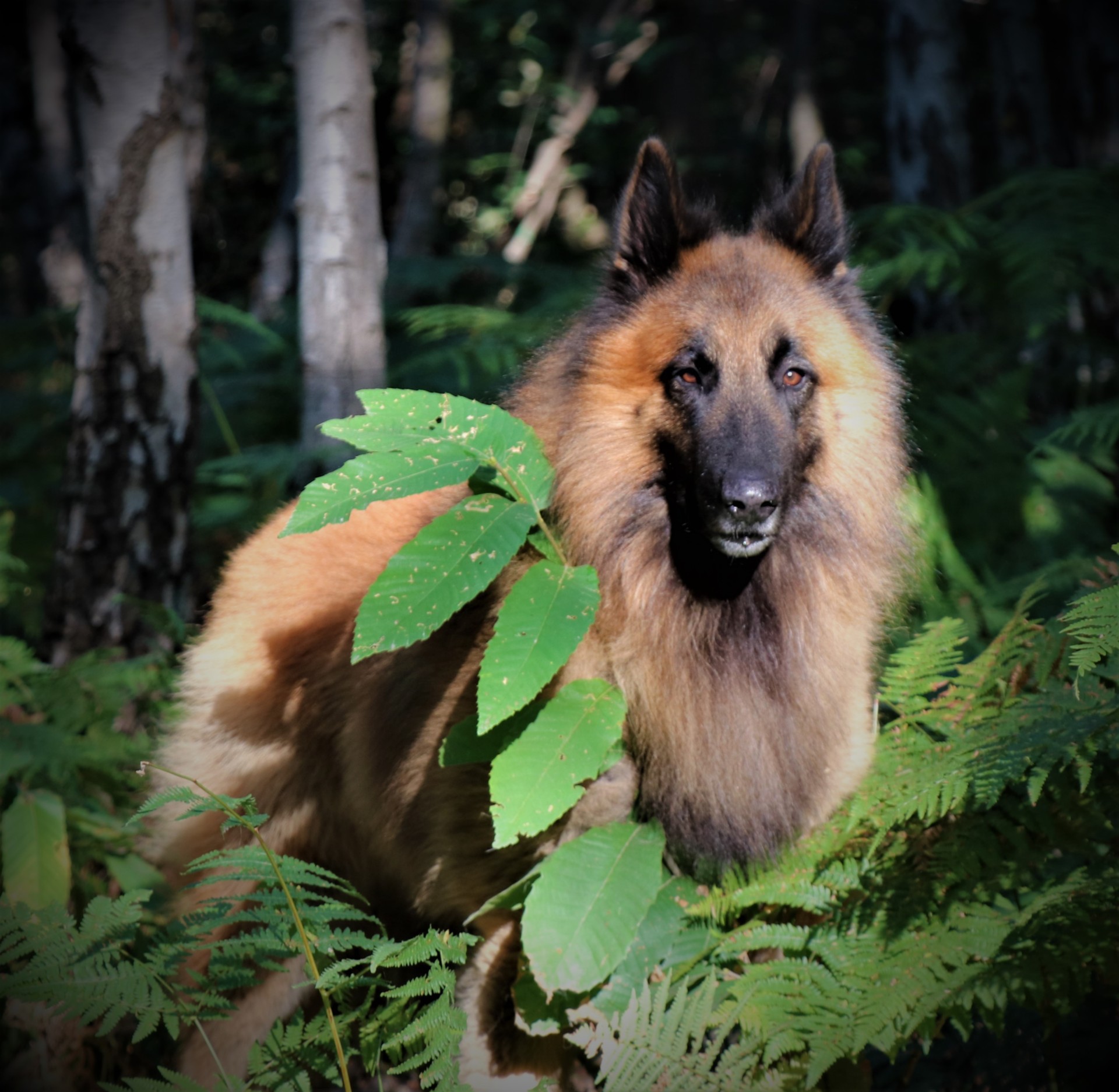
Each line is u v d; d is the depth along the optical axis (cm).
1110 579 302
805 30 1781
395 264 901
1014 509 495
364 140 515
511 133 1458
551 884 261
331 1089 344
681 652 285
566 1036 257
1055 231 589
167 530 467
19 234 1539
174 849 361
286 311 870
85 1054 332
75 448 458
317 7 501
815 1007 261
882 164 1622
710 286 289
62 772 360
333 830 341
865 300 329
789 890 282
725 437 273
